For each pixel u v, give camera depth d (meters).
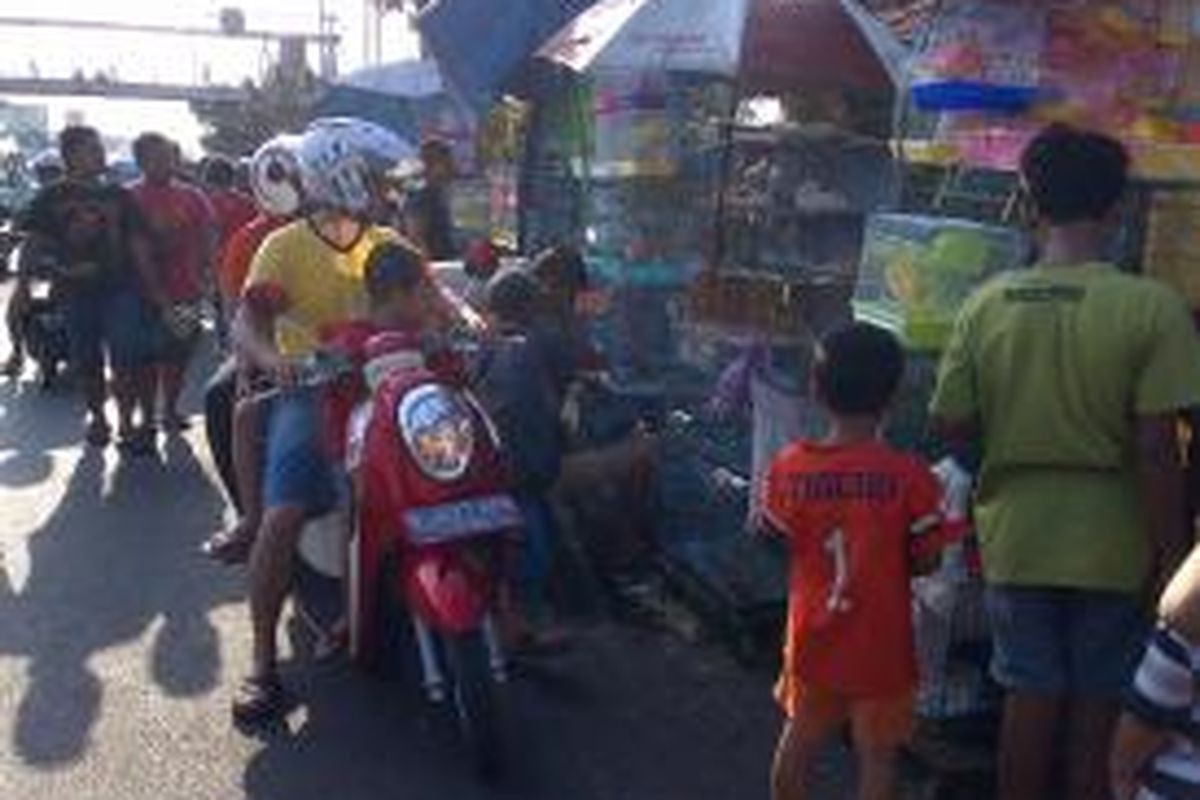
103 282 10.75
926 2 6.44
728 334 7.24
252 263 6.71
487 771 5.62
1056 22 5.57
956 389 4.57
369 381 5.82
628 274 8.37
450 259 11.31
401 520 5.58
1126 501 4.41
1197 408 4.27
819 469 4.66
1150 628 4.44
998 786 4.86
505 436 6.72
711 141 8.34
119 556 8.34
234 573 8.02
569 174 9.43
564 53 7.61
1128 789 3.01
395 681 6.47
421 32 9.30
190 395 13.28
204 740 6.00
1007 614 4.56
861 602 4.61
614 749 5.95
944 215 5.95
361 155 6.55
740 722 6.19
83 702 6.36
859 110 7.50
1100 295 4.34
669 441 7.89
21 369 14.55
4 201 30.66
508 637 6.62
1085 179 4.37
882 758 4.69
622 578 7.65
